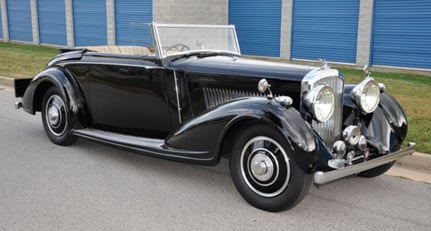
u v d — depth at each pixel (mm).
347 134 4094
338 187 4590
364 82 4418
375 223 3812
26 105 6195
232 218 3857
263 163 3871
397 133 4500
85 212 3953
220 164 5254
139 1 17766
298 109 4188
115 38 19031
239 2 16953
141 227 3686
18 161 5285
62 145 5859
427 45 12672
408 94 9055
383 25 13422
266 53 16562
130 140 5012
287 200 3816
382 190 4535
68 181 4676
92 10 19766
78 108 5617
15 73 11977
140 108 5180
